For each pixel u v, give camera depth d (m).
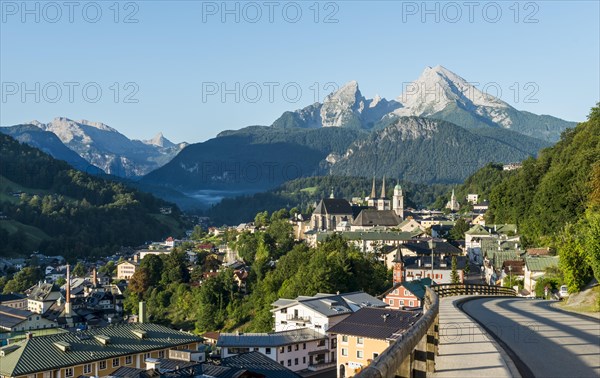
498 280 121.88
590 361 18.19
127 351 81.56
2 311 164.00
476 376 16.12
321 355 90.81
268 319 126.56
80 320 185.25
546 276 86.00
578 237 50.62
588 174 108.31
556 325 28.05
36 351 76.25
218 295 164.12
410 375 13.23
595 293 43.47
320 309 94.19
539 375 16.20
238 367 59.00
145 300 193.62
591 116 157.88
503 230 168.38
